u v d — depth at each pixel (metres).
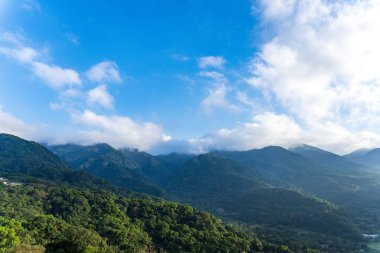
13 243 135.62
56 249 146.75
